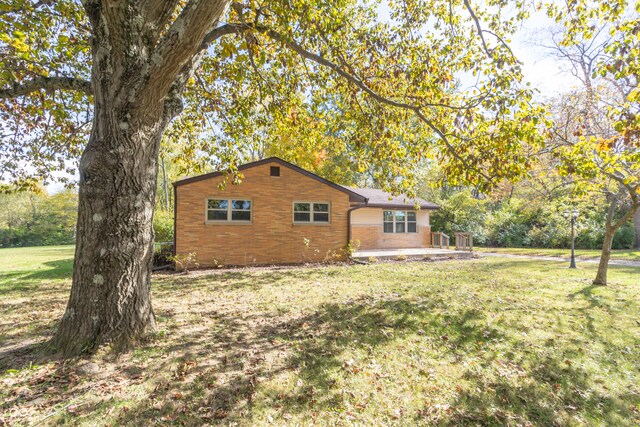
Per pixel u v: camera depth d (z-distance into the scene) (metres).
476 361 3.65
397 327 4.69
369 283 8.00
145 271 3.85
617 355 3.84
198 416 2.54
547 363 3.62
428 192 26.12
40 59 5.61
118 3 2.89
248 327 4.63
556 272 9.81
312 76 6.38
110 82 3.22
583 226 18.17
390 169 7.11
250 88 7.67
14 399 2.63
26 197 37.16
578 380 3.27
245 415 2.58
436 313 5.35
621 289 7.29
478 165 5.68
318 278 8.78
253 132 8.56
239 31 4.60
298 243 12.29
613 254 15.25
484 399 2.91
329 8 5.04
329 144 8.77
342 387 3.05
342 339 4.20
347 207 13.26
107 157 3.35
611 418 2.69
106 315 3.49
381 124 6.57
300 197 12.38
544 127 5.84
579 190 7.31
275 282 8.20
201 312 5.36
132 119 3.37
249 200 11.53
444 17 6.12
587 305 5.88
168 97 4.10
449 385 3.13
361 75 6.28
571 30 5.72
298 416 2.60
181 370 3.24
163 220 14.91
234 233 11.23
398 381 3.19
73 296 3.51
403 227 17.77
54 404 2.60
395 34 6.08
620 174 7.17
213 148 8.45
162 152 9.73
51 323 4.71
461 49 6.11
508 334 4.45
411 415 2.66
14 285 8.15
